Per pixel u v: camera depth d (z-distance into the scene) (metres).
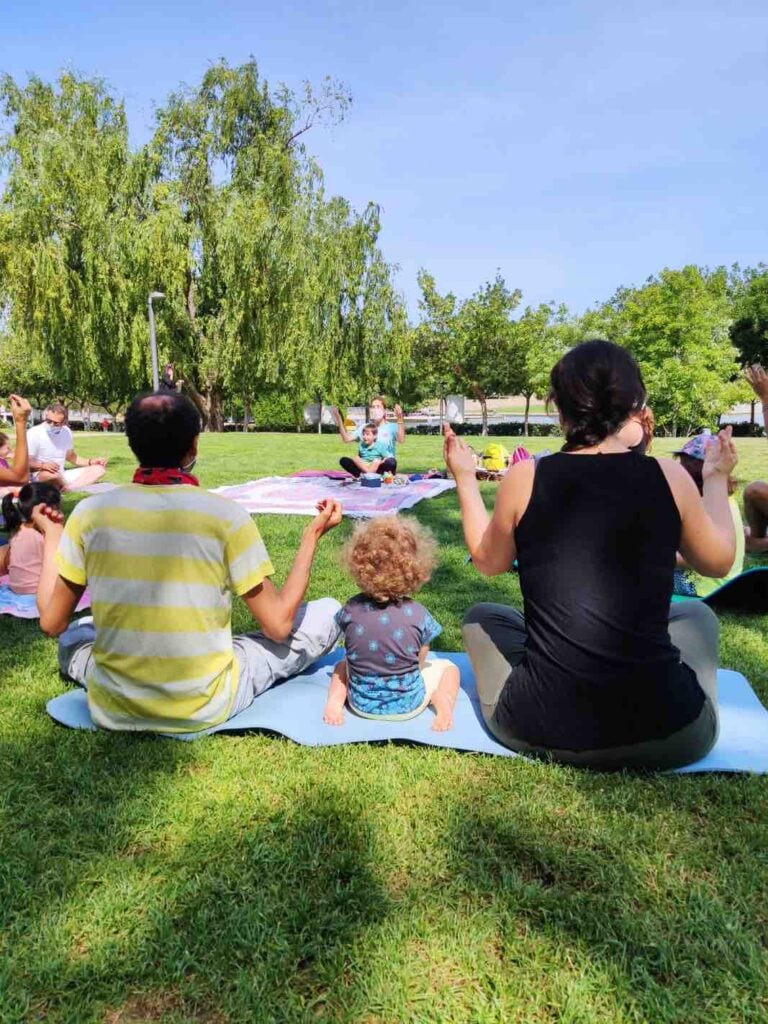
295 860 2.08
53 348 20.02
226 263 21.53
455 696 2.98
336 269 23.80
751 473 11.02
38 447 8.33
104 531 2.58
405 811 2.33
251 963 1.73
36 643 3.93
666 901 1.92
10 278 18.64
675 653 2.37
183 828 2.24
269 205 22.45
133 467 12.98
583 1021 1.55
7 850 2.13
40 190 18.38
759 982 1.66
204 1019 1.59
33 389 47.25
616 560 2.28
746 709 2.96
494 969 1.71
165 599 2.61
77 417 59.09
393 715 2.88
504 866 2.06
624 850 2.12
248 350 22.84
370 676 2.86
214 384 26.48
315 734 2.78
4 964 1.72
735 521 4.26
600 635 2.31
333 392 25.73
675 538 2.29
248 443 19.19
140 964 1.71
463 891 1.97
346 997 1.64
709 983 1.66
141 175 20.89
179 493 2.61
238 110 23.92
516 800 2.37
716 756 2.58
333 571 5.46
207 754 2.66
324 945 1.77
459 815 2.30
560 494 2.31
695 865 2.06
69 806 2.36
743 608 4.43
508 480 2.42
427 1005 1.61
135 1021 1.58
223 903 1.92
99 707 2.79
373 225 25.50
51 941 1.79
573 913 1.87
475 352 33.03
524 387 33.97
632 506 2.26
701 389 27.02
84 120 20.22
